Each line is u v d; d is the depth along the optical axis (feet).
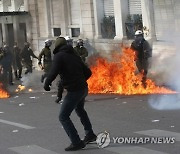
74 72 23.11
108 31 63.05
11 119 34.40
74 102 23.26
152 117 30.94
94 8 64.39
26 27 76.95
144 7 56.29
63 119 23.68
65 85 23.21
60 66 22.95
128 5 60.18
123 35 60.39
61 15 71.05
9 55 57.47
